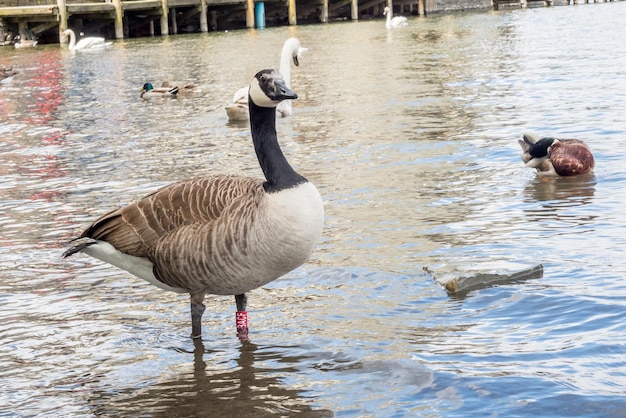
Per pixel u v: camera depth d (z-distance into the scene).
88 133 7.36
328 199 4.62
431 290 3.45
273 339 3.17
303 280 3.61
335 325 3.23
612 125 6.07
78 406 2.85
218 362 3.05
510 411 2.68
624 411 2.66
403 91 8.85
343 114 7.45
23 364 3.10
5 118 8.57
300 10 24.52
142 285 3.70
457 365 2.92
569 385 2.78
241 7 22.36
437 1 27.34
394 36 17.77
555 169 4.76
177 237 3.01
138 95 9.90
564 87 8.40
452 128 6.41
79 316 3.43
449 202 4.46
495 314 3.23
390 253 3.83
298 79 10.58
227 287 3.06
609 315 3.15
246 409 2.78
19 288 3.70
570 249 3.73
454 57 12.60
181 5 20.80
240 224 2.96
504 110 7.15
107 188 5.14
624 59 10.80
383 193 4.67
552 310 3.23
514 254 3.71
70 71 13.09
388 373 2.90
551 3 29.42
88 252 3.15
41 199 4.98
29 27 19.56
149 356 3.11
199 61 13.66
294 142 6.22
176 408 2.81
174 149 6.31
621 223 3.99
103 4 19.33
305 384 2.88
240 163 5.59
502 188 4.65
